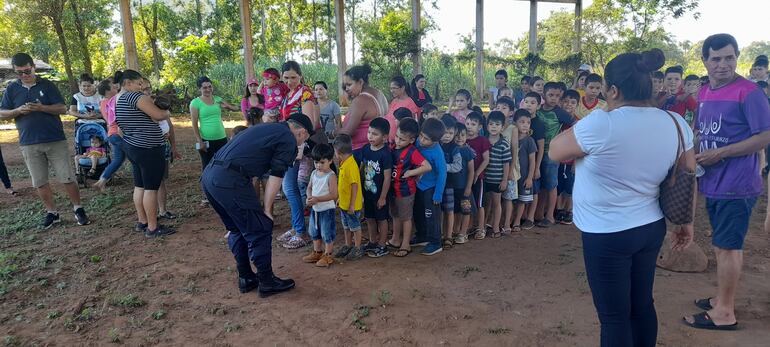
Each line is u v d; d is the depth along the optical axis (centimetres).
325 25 3791
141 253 530
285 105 548
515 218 597
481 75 2094
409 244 524
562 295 419
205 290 441
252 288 439
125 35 1412
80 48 2308
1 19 2414
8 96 590
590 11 2253
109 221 638
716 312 358
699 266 459
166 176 643
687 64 3369
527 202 584
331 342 352
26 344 353
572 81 1992
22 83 591
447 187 530
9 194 770
